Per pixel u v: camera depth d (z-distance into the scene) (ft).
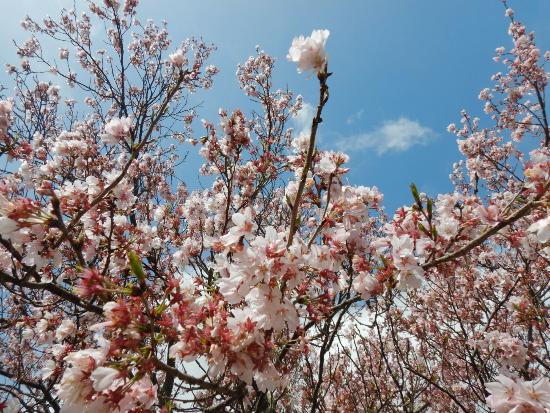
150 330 6.02
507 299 18.34
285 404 17.87
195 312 6.93
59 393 5.64
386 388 19.11
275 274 6.92
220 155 16.98
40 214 8.91
